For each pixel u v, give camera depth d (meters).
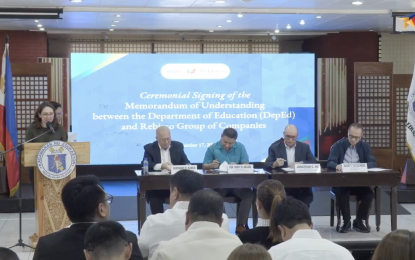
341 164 6.35
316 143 11.38
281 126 11.20
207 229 2.54
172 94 10.88
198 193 2.64
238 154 6.63
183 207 3.31
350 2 8.33
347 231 6.72
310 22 10.45
